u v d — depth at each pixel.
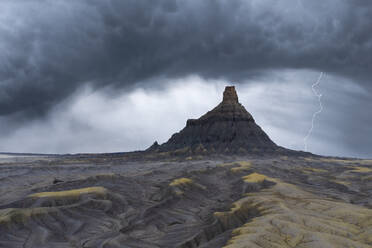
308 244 57.06
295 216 73.75
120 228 88.94
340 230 65.94
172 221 98.75
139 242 78.12
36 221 83.81
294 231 63.38
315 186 148.12
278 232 64.25
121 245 74.19
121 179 148.62
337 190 139.25
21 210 84.62
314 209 87.38
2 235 74.31
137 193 130.12
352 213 78.56
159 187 143.38
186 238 79.50
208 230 82.19
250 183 146.25
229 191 145.50
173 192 128.12
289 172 199.00
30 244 72.75
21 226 79.94
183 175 172.12
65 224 86.44
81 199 104.94
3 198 119.81
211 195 138.12
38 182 165.75
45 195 102.06
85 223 88.88
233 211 91.69
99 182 139.50
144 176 179.12
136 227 89.88
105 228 88.00
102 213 98.69
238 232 68.06
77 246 73.38
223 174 184.00
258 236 61.22
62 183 139.50
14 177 177.25
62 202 100.50
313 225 68.25
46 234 78.00
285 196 111.44
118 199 113.38
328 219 75.94
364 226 69.81
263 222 70.62
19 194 126.25
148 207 110.12
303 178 176.00
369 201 111.25
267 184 141.62
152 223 95.12
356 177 174.25
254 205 93.75
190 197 128.25
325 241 57.44
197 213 109.75
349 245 56.94
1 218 79.06
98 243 74.69
